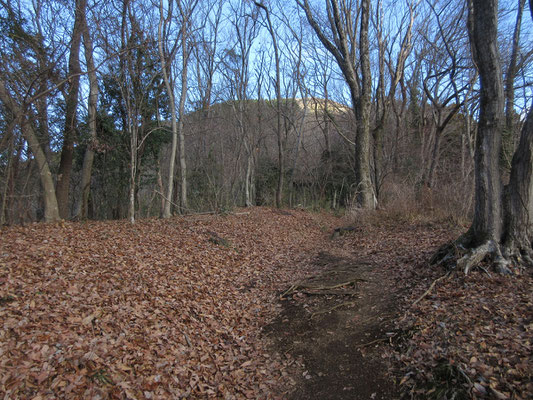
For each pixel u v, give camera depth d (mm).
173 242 9891
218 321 6078
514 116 16359
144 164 18312
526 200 5922
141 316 5312
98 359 3994
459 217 11430
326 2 15852
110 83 15219
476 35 6055
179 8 14844
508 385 3377
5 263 5922
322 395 4090
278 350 5219
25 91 9352
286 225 16922
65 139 12750
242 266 9430
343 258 9805
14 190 11203
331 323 5766
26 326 4262
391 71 18406
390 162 20906
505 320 4469
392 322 5305
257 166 27156
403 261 8141
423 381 3811
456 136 22938
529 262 5777
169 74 16562
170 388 4020
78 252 7246
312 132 33031
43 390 3402
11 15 10008
